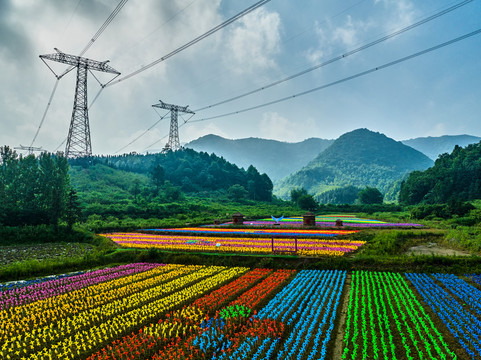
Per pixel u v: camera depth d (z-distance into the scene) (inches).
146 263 1721.2
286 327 869.2
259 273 1434.5
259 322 891.4
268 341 781.3
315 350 731.4
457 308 976.9
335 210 5319.9
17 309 1055.6
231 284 1272.1
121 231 2933.1
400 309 979.3
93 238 2551.7
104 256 1829.5
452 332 812.0
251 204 6028.5
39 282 1384.1
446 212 3351.4
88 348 794.8
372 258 1505.9
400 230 2445.9
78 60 4045.3
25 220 2731.3
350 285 1247.5
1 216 2610.7
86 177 5935.0
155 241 2268.7
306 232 2490.2
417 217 3607.3
